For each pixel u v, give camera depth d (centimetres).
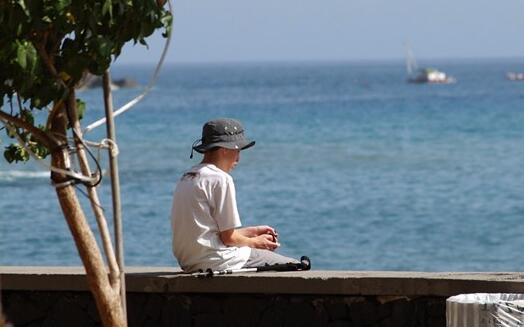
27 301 2094
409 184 10869
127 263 6419
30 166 11675
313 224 8350
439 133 17538
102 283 1526
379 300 1980
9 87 1415
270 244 2112
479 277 1947
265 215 8869
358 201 9625
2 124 1661
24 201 9188
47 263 6588
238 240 2067
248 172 12050
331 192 10288
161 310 2059
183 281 2036
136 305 2067
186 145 15762
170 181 11012
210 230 2052
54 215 8406
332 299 1998
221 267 2047
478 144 15375
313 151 14775
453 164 12731
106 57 1404
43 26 1364
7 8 1343
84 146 1524
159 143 16238
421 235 7806
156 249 6875
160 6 1510
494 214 8800
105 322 1534
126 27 1439
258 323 2027
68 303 2081
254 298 2030
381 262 6825
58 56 1447
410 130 18275
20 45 1342
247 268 2059
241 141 2081
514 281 1903
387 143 15888
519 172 11800
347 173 11919
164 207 8875
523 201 9538
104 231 1548
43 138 1513
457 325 1675
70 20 1402
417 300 1964
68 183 1503
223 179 2052
